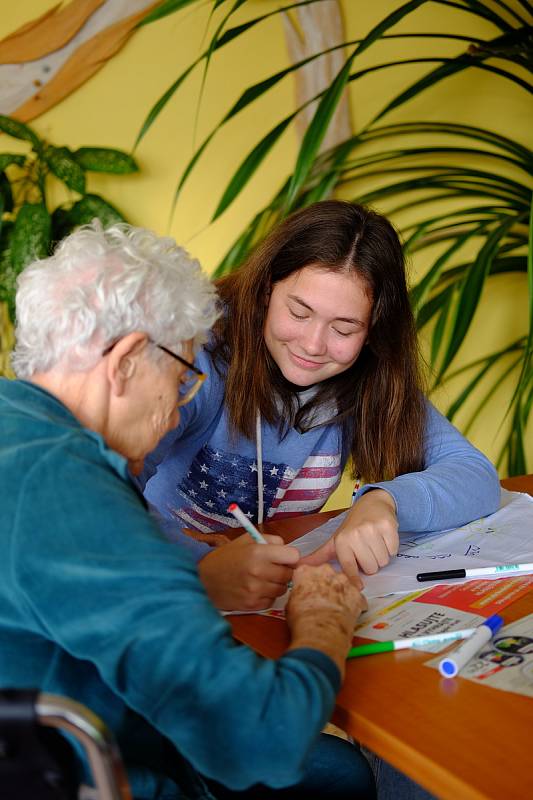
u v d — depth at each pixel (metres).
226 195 2.12
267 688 0.67
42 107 2.44
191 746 0.68
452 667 0.84
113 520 0.68
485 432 2.82
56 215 2.40
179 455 1.41
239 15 2.51
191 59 2.52
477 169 2.67
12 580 0.68
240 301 1.32
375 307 1.30
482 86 2.63
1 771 0.58
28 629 0.70
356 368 1.41
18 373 0.86
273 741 0.67
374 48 2.58
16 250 2.26
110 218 2.37
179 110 2.54
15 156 2.35
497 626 0.92
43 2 2.42
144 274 0.82
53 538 0.67
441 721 0.77
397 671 0.86
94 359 0.80
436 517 1.25
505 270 2.46
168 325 0.83
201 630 0.66
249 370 1.33
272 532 1.32
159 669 0.66
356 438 1.46
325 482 1.51
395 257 1.29
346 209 1.27
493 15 2.22
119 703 0.75
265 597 1.01
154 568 0.67
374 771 1.23
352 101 2.59
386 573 1.10
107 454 0.74
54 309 0.81
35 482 0.69
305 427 1.41
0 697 0.56
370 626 0.95
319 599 0.86
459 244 2.25
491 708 0.79
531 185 2.67
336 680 0.75
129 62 2.49
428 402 1.49
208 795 0.83
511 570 1.08
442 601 1.01
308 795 1.02
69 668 0.73
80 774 0.69
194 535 1.30
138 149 2.54
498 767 0.70
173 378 0.87
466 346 2.75
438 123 2.40
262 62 2.55
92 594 0.66
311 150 1.99
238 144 2.60
